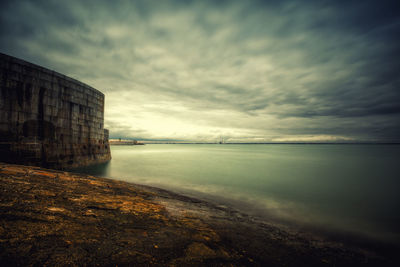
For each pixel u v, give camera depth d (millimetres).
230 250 3695
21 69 10266
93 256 2611
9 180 5020
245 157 37469
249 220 6250
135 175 14930
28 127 10555
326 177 15742
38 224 3127
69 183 6316
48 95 11781
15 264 2119
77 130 14406
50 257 2373
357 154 50281
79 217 3816
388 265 4125
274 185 12727
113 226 3748
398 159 33719
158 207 5723
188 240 3684
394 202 9398
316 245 4883
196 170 18703
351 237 5598
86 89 15570
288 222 6602
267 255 3928
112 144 130250
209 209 6922
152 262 2725
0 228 2725
